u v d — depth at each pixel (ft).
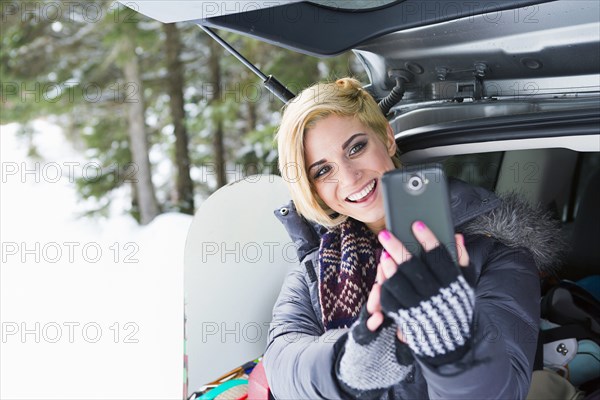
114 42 26.84
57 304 14.32
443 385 3.48
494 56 4.74
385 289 3.32
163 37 27.78
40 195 26.63
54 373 11.04
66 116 30.07
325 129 4.52
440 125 4.78
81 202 27.53
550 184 6.84
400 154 5.12
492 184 6.81
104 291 14.90
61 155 30.40
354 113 4.58
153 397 10.14
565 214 7.06
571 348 4.96
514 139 4.40
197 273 5.72
